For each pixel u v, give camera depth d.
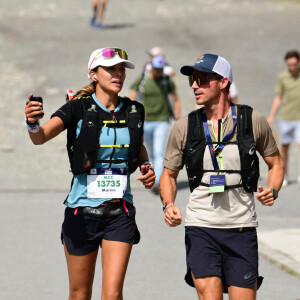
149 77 33.56
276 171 15.54
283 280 21.94
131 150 15.64
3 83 58.78
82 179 15.60
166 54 68.00
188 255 15.18
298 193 34.59
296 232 27.70
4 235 26.95
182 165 15.77
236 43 73.19
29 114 14.30
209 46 71.88
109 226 15.56
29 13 88.69
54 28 79.88
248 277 14.88
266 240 26.48
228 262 15.04
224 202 14.96
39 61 66.12
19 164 40.53
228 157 14.91
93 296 20.55
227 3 97.44
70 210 15.70
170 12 90.31
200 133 15.02
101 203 15.48
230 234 14.95
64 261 23.84
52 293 20.55
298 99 36.19
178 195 34.22
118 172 15.64
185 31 78.50
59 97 55.28
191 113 15.28
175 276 22.27
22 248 25.23
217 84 14.94
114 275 15.27
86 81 59.56
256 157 15.05
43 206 31.98
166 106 33.66
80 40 74.06
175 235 27.25
